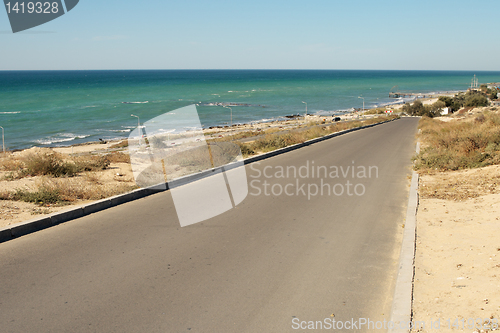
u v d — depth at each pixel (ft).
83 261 17.74
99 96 433.48
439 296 14.24
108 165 45.98
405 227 22.31
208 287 15.44
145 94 474.90
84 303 14.01
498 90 438.40
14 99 385.09
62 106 326.85
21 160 47.29
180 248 19.57
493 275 14.96
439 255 18.12
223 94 502.38
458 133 56.90
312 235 21.98
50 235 21.18
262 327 12.75
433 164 43.45
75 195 29.04
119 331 12.34
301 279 16.37
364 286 15.90
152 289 15.19
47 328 12.42
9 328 12.34
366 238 21.65
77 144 163.94
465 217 23.44
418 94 569.23
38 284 15.42
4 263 17.40
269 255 18.89
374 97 509.35
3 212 23.82
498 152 42.22
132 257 18.31
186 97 444.55
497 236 19.24
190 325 12.76
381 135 94.84
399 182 37.50
